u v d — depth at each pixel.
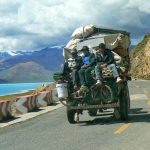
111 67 14.80
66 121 16.48
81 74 14.98
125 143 10.77
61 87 15.05
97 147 10.45
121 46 17.47
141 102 22.14
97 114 18.05
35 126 15.64
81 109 15.27
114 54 16.50
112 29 20.22
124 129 13.23
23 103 21.44
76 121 15.70
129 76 16.31
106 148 10.24
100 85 14.77
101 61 15.09
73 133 13.07
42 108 23.39
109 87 14.89
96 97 15.06
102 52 15.14
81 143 11.17
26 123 16.94
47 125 15.64
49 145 11.20
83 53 15.53
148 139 11.16
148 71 83.50
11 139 12.79
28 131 14.35
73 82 15.11
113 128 13.59
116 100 14.98
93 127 14.15
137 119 15.53
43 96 24.47
